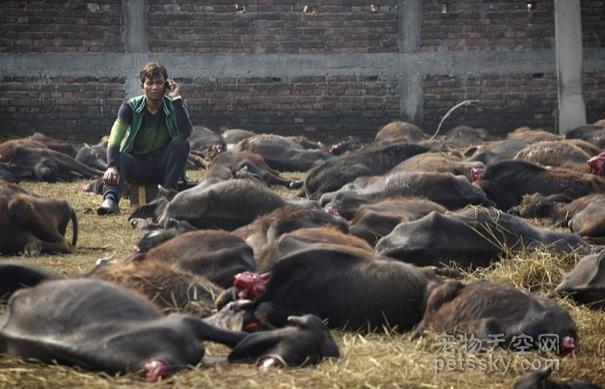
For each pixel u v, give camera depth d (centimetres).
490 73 2286
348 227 856
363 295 642
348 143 1761
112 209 1167
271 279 648
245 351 536
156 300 633
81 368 507
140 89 2258
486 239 795
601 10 2272
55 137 2244
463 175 1188
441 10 2288
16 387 490
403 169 1228
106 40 2247
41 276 612
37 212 909
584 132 1758
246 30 2270
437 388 523
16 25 2228
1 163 1514
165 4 2250
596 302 718
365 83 2295
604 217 961
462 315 603
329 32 2280
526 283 772
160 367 494
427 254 779
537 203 1138
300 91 2286
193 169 1652
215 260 685
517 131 1803
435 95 2295
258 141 1686
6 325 527
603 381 554
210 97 2272
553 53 2280
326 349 552
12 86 2234
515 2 2278
